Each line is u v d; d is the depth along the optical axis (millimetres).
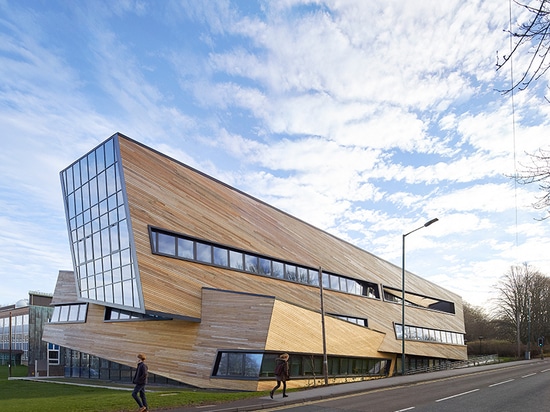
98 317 33531
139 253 26219
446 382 25938
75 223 34500
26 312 68812
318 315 29703
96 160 30781
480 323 92562
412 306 49844
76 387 27391
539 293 78125
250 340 24953
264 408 15516
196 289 28094
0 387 28703
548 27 5223
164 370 27188
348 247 47750
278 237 37312
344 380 30438
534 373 32688
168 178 29953
